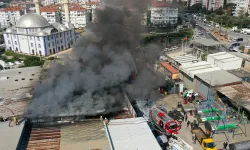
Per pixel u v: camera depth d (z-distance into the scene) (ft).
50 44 223.71
